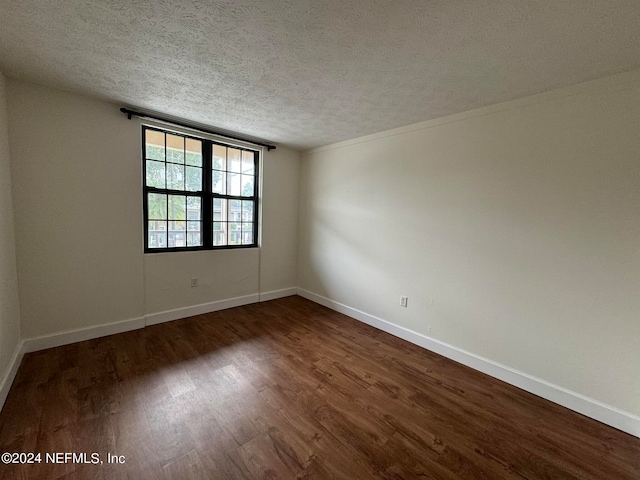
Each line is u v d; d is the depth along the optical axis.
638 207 1.81
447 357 2.79
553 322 2.16
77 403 1.92
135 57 1.89
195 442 1.64
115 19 1.51
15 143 2.32
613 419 1.91
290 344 2.96
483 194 2.51
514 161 2.31
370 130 3.31
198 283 3.63
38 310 2.53
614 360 1.92
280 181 4.35
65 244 2.62
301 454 1.59
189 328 3.23
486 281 2.52
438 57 1.75
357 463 1.55
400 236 3.19
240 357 2.65
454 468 1.55
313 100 2.49
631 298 1.85
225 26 1.54
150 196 3.20
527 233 2.27
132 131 2.91
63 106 2.52
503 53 1.68
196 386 2.18
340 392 2.18
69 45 1.77
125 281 3.01
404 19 1.42
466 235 2.64
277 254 4.44
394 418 1.92
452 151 2.71
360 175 3.62
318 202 4.26
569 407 2.08
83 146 2.65
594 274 1.98
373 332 3.34
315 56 1.80
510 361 2.39
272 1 1.33
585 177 1.99
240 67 1.97
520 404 2.12
